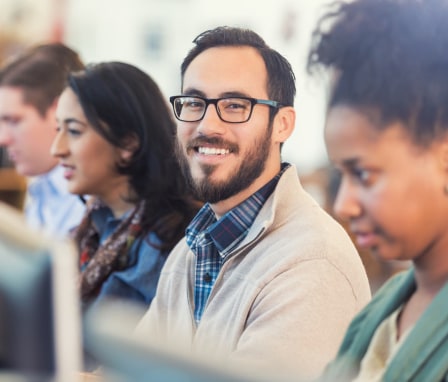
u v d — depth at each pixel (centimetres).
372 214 96
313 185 404
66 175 236
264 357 160
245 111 184
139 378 78
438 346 96
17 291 83
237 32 190
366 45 94
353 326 115
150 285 218
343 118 95
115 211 237
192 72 189
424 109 92
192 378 74
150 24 582
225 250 182
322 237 171
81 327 85
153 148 228
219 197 184
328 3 98
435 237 98
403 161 94
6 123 293
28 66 292
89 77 229
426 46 92
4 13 471
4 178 410
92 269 227
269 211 180
